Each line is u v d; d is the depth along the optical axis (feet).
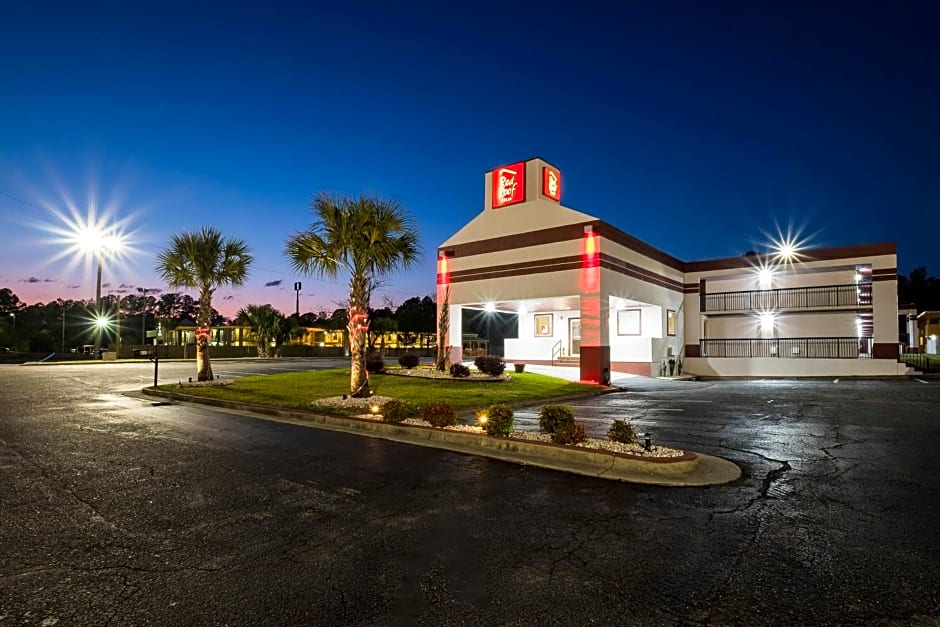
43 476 23.31
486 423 30.37
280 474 23.81
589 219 74.13
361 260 45.83
